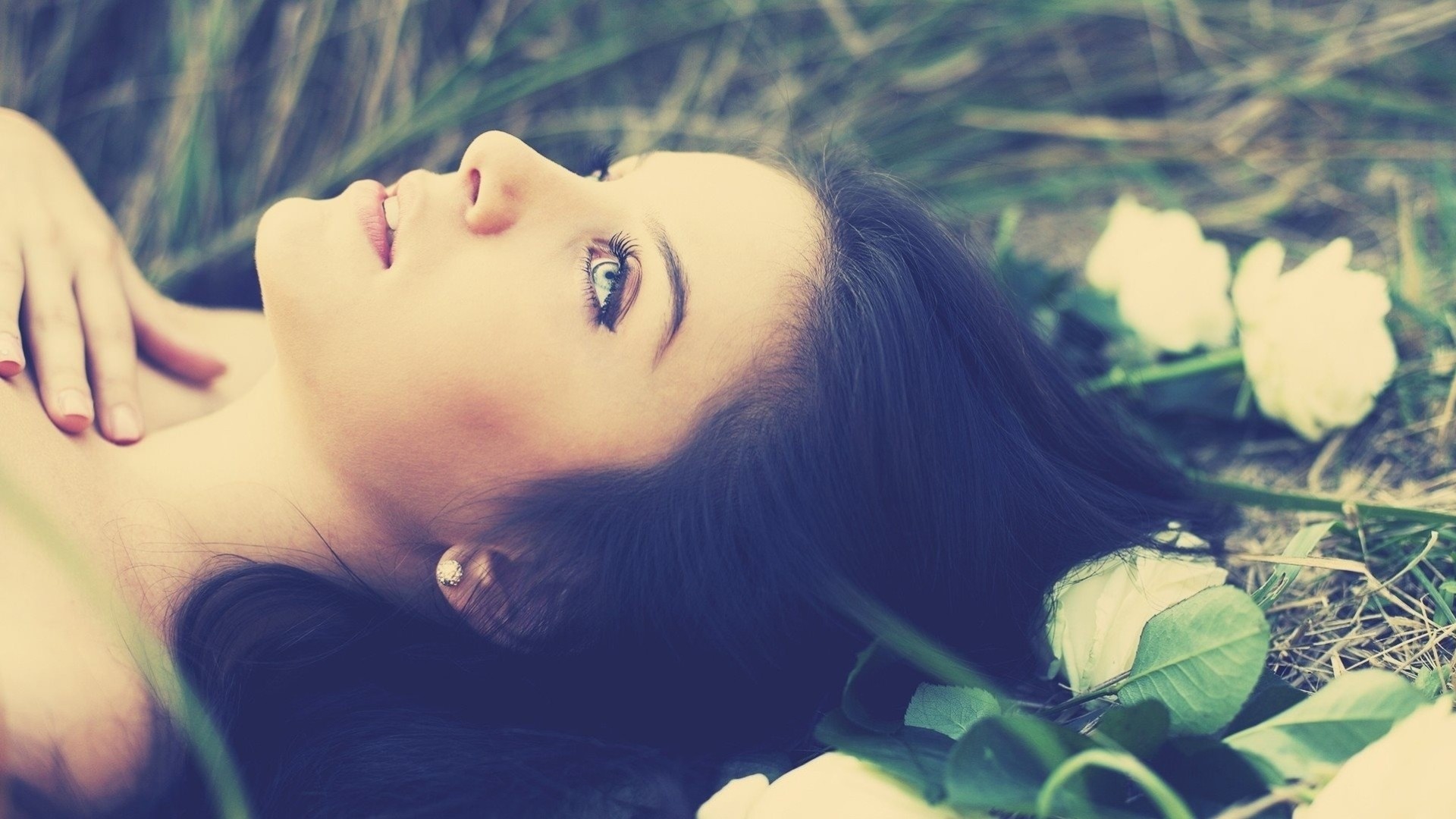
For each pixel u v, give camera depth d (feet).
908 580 2.82
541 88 3.76
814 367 2.77
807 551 2.77
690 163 2.85
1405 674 2.85
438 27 3.81
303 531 2.83
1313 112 3.74
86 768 2.65
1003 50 3.87
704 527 2.77
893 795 2.62
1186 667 2.64
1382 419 3.21
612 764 2.78
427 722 2.79
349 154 3.67
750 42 3.88
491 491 2.78
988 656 2.87
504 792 2.75
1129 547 2.90
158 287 3.42
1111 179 3.76
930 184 3.70
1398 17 3.72
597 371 2.74
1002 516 2.84
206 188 3.60
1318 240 3.57
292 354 2.76
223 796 2.62
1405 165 3.62
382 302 2.73
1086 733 2.66
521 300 2.73
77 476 2.78
